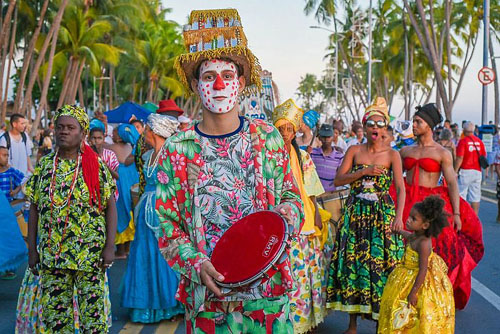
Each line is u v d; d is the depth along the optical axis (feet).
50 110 240.94
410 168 20.88
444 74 193.16
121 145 31.60
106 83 235.61
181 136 10.66
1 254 21.02
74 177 14.61
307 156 19.01
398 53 198.49
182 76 11.07
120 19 145.07
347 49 219.61
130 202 30.63
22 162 35.70
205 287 10.21
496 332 19.45
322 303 18.72
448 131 42.24
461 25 164.14
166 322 20.62
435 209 15.64
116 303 22.91
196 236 10.36
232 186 10.50
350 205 18.78
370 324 20.38
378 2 206.59
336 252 18.72
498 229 39.83
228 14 10.84
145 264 20.36
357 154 18.84
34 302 14.75
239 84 11.16
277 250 9.68
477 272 27.58
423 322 15.83
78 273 14.65
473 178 41.22
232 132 10.71
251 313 10.36
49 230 14.48
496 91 149.07
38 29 100.83
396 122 33.83
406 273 16.26
